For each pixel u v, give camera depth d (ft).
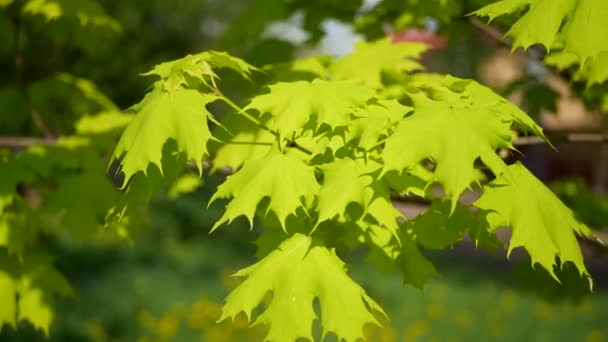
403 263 5.59
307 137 5.44
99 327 22.66
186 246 34.55
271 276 5.04
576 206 11.27
